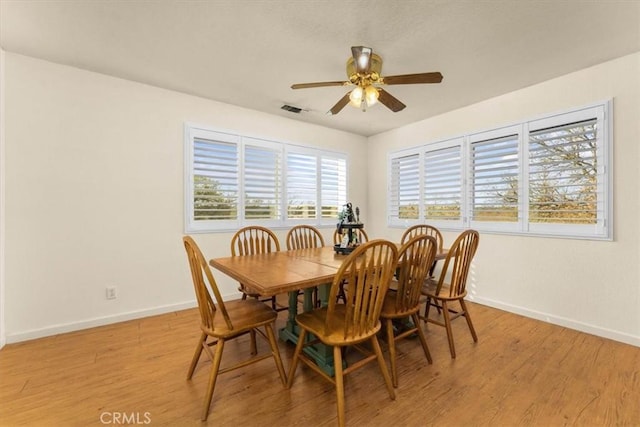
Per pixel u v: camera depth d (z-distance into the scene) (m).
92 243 2.55
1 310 2.18
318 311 1.85
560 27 1.90
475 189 3.27
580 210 2.47
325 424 1.42
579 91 2.48
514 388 1.69
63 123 2.43
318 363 1.90
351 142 4.52
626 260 2.25
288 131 3.80
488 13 1.77
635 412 1.49
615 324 2.30
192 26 1.91
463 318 2.77
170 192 2.94
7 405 1.53
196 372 1.85
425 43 2.09
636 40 2.04
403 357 2.05
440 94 2.98
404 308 1.86
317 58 2.30
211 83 2.77
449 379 1.78
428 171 3.79
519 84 2.75
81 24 1.89
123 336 2.36
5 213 2.21
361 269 1.46
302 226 3.26
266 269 1.86
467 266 2.18
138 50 2.20
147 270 2.82
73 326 2.46
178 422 1.43
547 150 2.68
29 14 1.78
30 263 2.30
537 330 2.49
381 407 1.53
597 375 1.81
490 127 3.11
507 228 2.97
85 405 1.54
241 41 2.08
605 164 2.33
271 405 1.55
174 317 2.79
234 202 3.35
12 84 2.23
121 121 2.68
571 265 2.54
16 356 2.03
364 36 2.00
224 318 1.57
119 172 2.67
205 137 3.13
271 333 1.75
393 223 4.31
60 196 2.42
